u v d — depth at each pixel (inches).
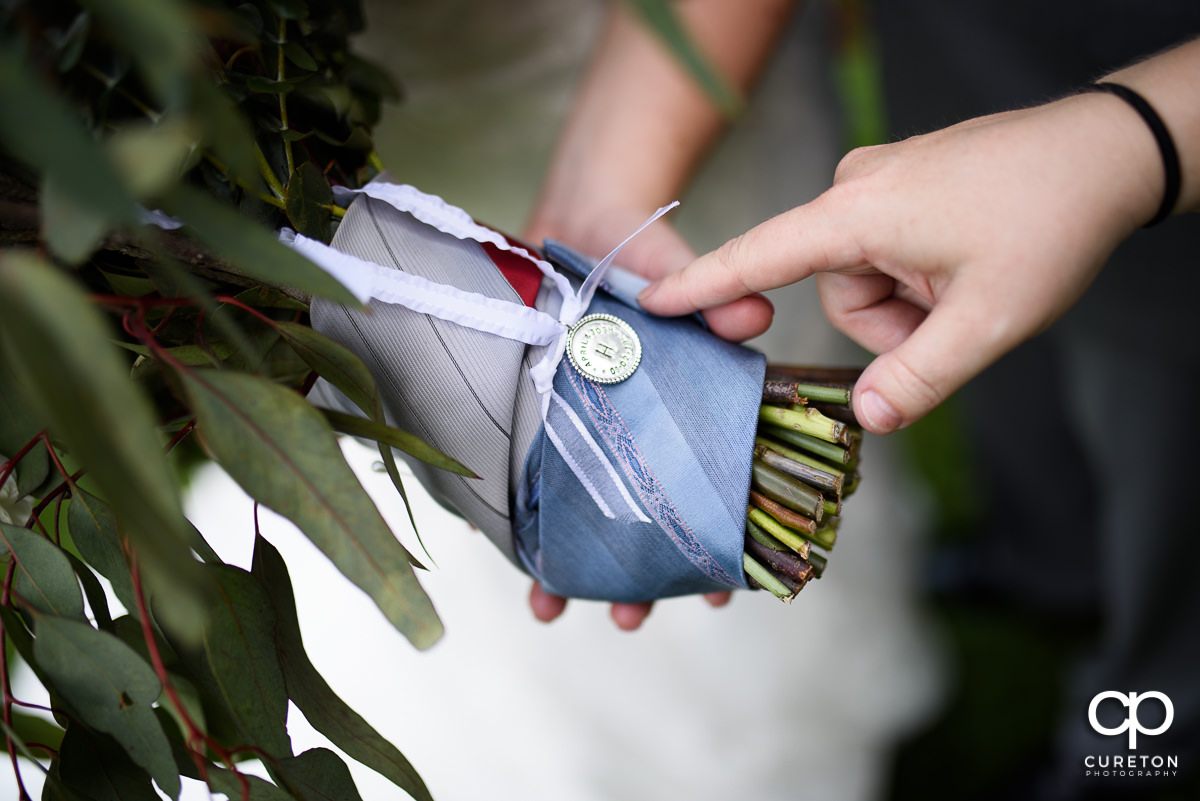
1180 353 28.5
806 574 18.8
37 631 16.2
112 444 14.0
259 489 15.6
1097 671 35.4
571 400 18.8
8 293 14.0
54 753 17.1
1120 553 32.6
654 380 19.0
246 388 15.6
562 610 23.7
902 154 18.2
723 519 18.7
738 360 19.3
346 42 19.6
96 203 13.0
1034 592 41.7
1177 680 33.5
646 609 23.5
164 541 13.8
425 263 18.5
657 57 26.6
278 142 18.1
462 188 30.4
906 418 18.5
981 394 38.2
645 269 23.6
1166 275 27.4
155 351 15.7
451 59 28.9
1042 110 18.1
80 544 17.3
